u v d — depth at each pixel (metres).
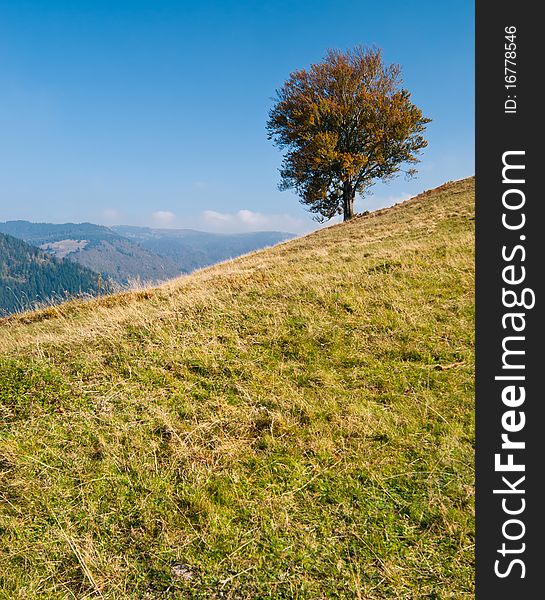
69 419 4.99
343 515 3.63
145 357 6.43
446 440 4.48
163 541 3.40
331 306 8.16
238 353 6.57
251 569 3.17
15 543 3.37
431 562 3.19
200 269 22.69
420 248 12.77
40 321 11.68
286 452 4.44
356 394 5.49
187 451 4.41
